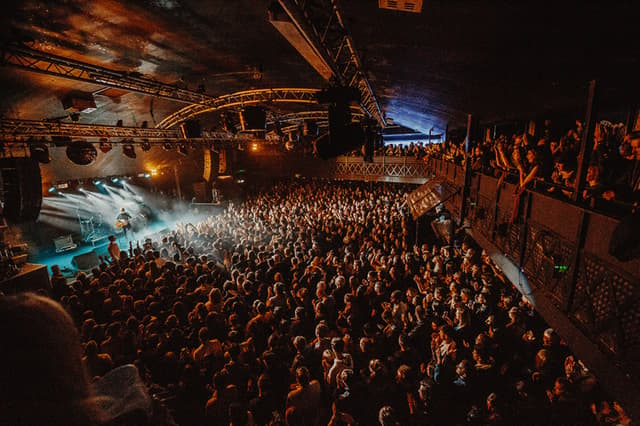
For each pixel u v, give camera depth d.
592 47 3.19
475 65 4.88
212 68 8.70
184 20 5.87
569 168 3.49
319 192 20.39
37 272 8.40
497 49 4.08
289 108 14.88
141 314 6.53
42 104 8.59
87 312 6.59
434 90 7.18
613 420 3.46
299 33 3.93
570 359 4.22
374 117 13.63
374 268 8.55
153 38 6.52
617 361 2.61
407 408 4.52
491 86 5.54
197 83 9.64
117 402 0.64
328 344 5.14
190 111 12.30
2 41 5.19
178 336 5.21
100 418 0.56
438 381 4.39
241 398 4.38
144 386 0.72
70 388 0.51
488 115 7.64
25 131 8.33
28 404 0.45
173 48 7.15
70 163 15.08
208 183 24.58
